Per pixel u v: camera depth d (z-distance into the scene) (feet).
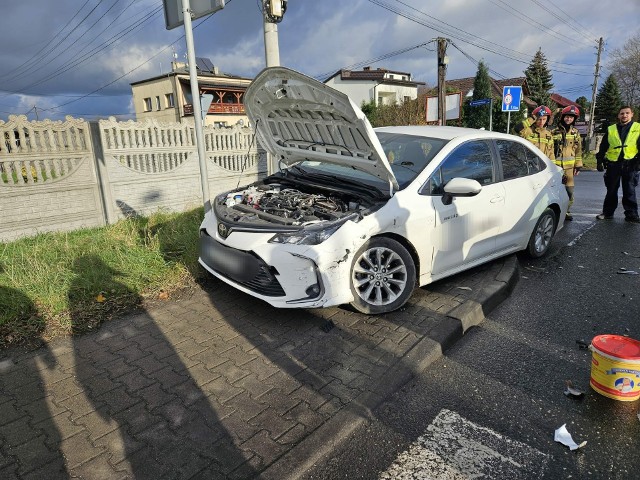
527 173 17.37
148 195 24.41
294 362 10.54
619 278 16.57
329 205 13.17
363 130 11.86
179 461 7.57
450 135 15.24
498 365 10.82
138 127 23.48
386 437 8.37
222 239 12.83
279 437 8.14
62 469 7.38
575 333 12.42
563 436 8.32
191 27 14.97
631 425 8.70
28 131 19.72
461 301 13.74
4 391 9.46
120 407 8.94
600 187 41.78
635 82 169.99
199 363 10.51
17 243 18.86
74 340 11.58
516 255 19.24
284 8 21.07
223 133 27.50
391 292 12.93
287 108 13.98
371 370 10.20
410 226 12.86
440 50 62.23
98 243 18.24
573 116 25.07
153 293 14.37
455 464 7.75
